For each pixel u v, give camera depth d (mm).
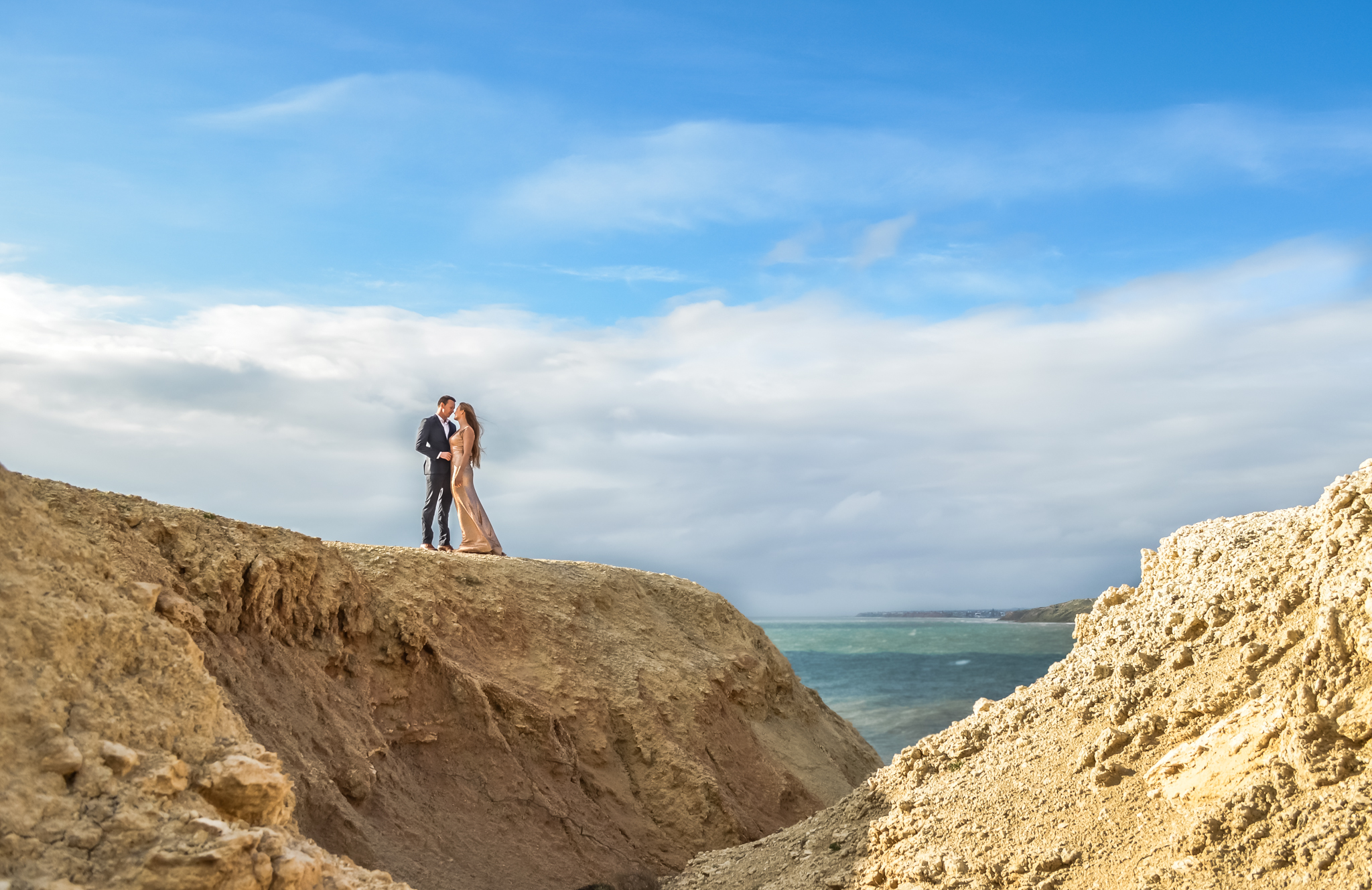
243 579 9008
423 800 9766
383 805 9125
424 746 10430
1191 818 5762
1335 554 6465
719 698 15109
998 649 78438
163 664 5688
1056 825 6578
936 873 6750
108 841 4594
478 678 11766
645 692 13922
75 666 5250
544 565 15719
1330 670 5820
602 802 11984
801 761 15852
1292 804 5297
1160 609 7996
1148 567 9047
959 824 7191
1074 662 8516
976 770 7910
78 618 5371
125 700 5309
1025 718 8219
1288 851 5070
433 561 13453
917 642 92250
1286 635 6445
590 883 10094
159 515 8633
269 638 9188
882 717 33094
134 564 7953
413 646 10797
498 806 10453
